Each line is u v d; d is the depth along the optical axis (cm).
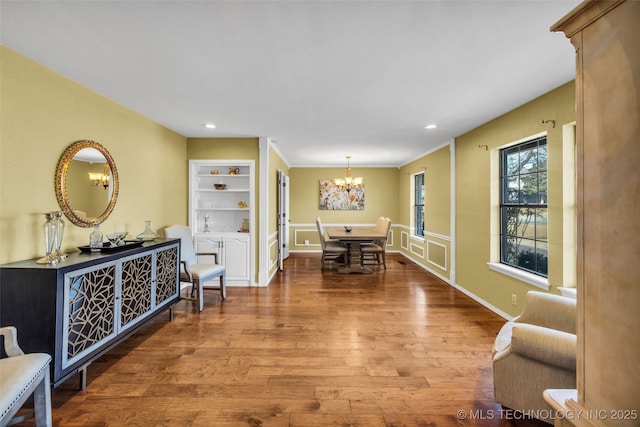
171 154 379
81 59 196
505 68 207
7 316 167
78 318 181
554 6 144
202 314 315
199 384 192
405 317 307
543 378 146
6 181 182
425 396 181
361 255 531
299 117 321
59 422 157
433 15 150
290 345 246
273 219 489
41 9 145
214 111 302
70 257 201
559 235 242
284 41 174
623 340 75
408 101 271
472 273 371
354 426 157
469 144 376
